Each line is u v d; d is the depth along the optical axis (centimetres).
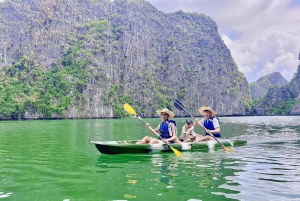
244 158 1027
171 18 19225
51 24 15325
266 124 4319
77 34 15500
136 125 4406
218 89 16888
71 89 12350
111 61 14738
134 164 926
